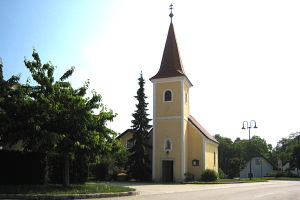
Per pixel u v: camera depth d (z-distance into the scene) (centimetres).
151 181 3244
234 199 1415
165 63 3506
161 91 3412
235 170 4672
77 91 1738
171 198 1427
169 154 3262
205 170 3178
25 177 1745
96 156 1706
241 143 8300
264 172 6856
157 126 3362
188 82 3541
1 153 1714
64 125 1495
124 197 1450
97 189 1588
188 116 3559
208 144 3722
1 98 1465
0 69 1622
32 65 1608
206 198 1444
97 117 1638
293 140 8581
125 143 4194
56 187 1575
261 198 1485
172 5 3712
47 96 1512
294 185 2820
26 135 1407
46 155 1816
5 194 1266
